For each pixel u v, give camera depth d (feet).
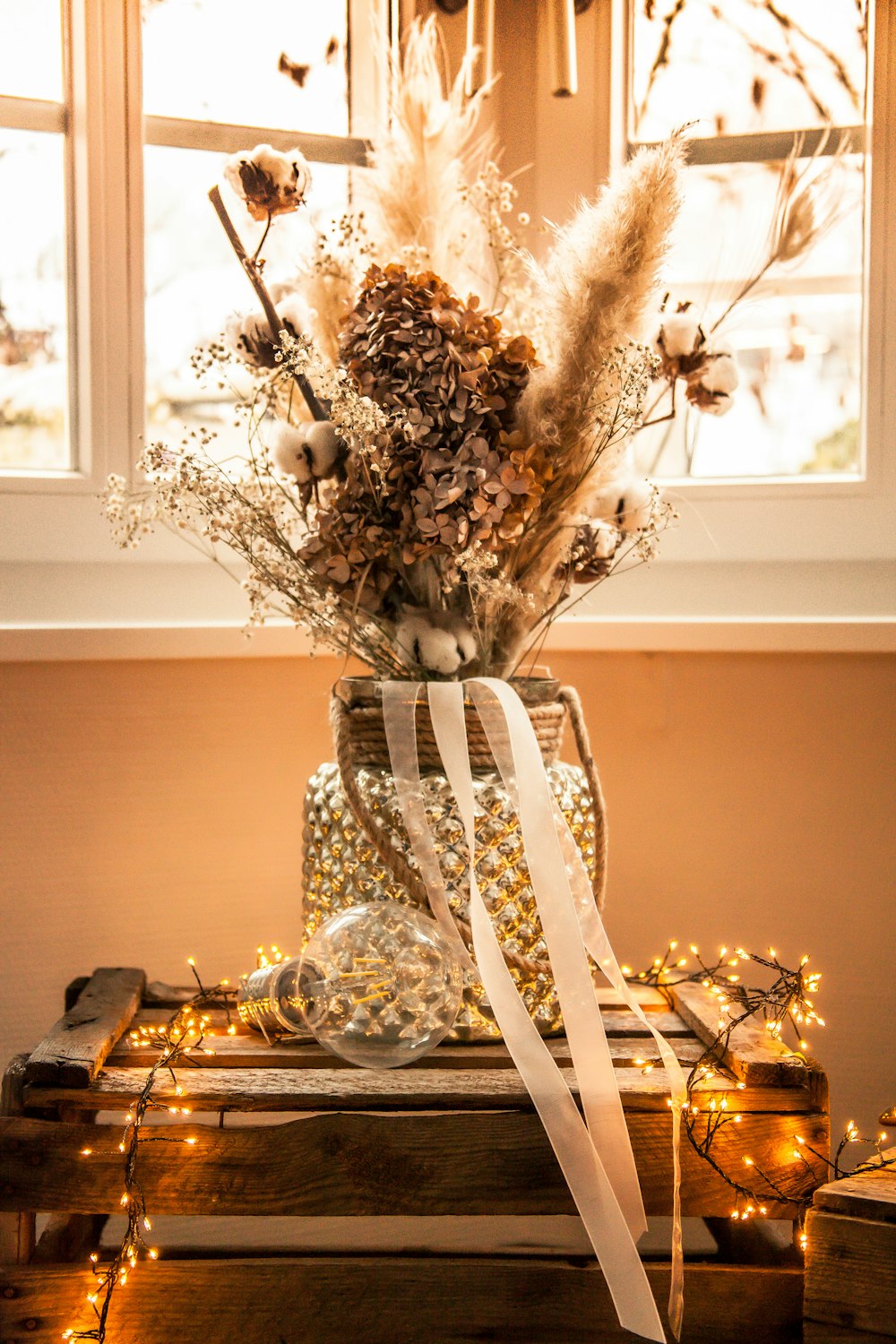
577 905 2.99
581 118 4.52
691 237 4.65
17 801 4.08
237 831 4.26
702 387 3.35
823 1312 2.53
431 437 2.93
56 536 4.29
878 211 4.42
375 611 3.24
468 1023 3.08
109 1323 2.63
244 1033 3.18
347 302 3.48
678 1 4.61
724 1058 2.93
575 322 2.97
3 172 4.36
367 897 3.14
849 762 4.29
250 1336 2.64
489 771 3.20
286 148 4.57
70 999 3.49
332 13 4.60
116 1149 2.68
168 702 4.20
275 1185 2.67
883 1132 4.22
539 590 3.32
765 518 4.51
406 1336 2.65
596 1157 2.57
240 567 4.42
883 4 4.42
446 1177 2.66
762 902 4.32
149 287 4.49
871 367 4.44
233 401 4.57
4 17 4.31
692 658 4.34
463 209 3.68
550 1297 2.66
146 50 4.43
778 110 4.58
